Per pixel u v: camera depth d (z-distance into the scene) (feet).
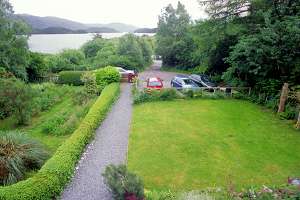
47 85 87.97
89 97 69.36
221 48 84.23
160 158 37.60
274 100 62.23
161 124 51.06
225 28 76.13
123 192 25.49
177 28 150.30
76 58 136.67
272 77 67.46
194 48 131.03
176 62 149.07
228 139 44.57
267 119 54.75
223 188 30.01
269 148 41.47
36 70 106.52
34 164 34.86
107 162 36.22
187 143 42.68
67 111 60.44
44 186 26.99
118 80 84.74
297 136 46.24
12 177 30.94
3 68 86.38
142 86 85.15
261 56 62.49
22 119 54.65
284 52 60.34
